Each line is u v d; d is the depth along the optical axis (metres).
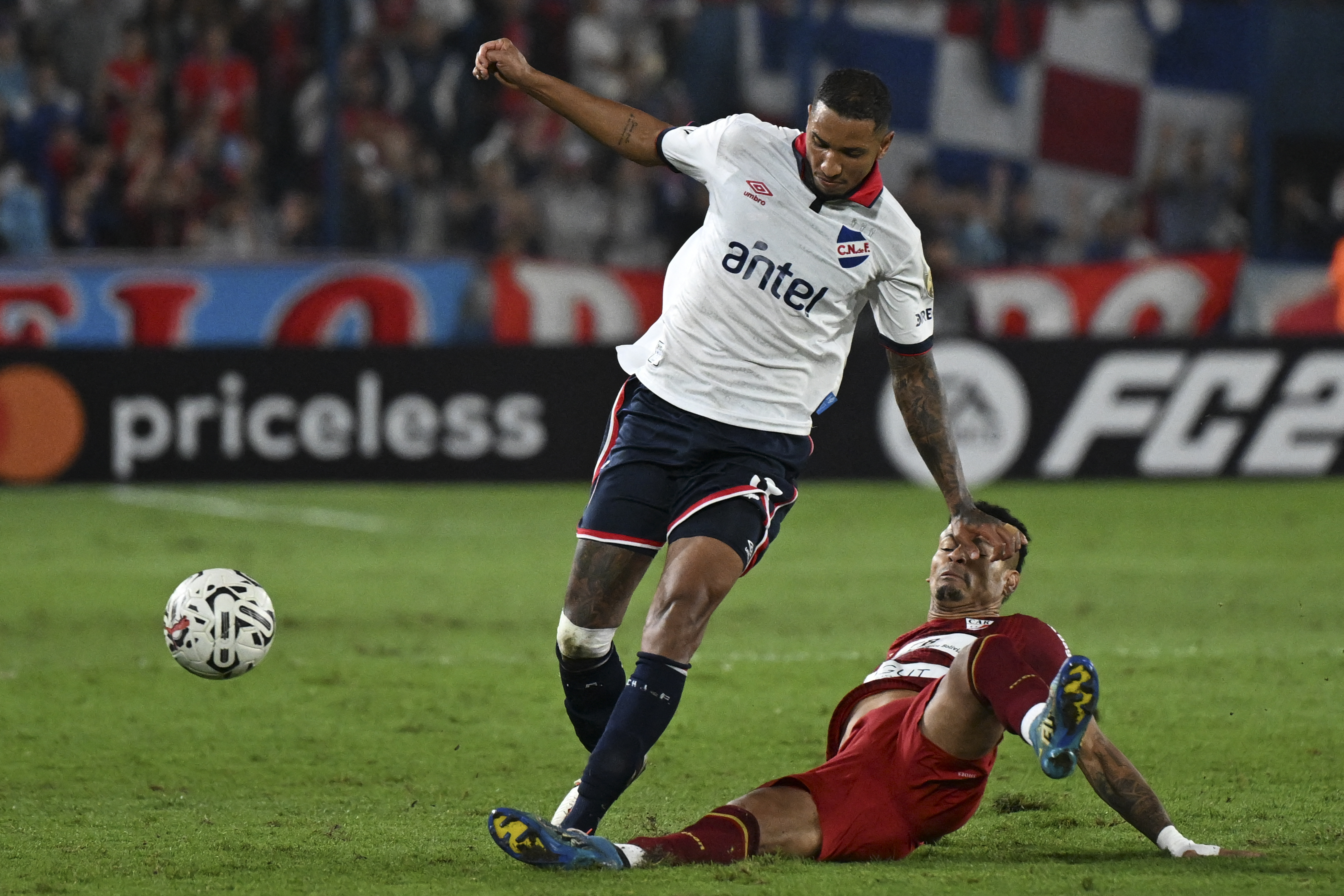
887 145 14.83
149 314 48.81
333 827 16.08
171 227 55.50
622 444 15.48
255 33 56.38
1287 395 46.94
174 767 19.38
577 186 56.88
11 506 44.97
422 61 56.44
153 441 46.38
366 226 55.69
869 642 27.83
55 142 54.94
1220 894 12.63
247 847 15.07
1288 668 25.19
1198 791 17.72
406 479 46.75
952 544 15.15
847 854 14.08
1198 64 57.97
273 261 49.38
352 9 56.38
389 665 25.88
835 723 14.96
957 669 13.58
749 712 22.44
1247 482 47.09
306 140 56.47
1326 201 57.94
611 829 16.22
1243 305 52.53
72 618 30.28
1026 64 57.50
